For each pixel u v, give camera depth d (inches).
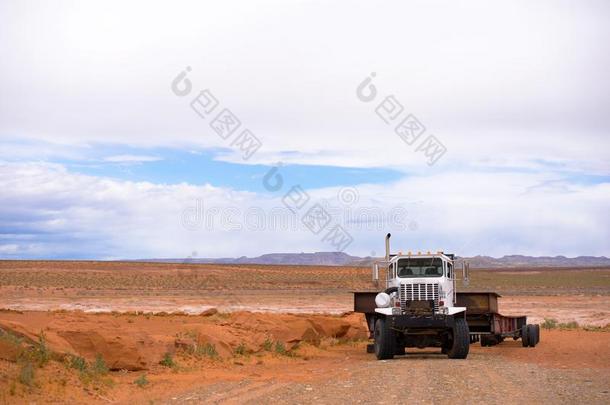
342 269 6082.7
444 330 971.9
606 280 5113.2
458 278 1059.9
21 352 607.8
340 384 647.1
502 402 540.1
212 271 5374.0
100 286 3690.9
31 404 513.7
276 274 5260.8
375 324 1000.9
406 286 1000.2
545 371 747.4
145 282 4178.2
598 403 536.1
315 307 2342.5
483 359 934.4
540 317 2015.3
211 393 591.5
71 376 602.9
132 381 646.5
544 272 7170.3
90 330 710.5
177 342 820.0
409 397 565.9
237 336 949.2
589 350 1042.7
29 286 3417.8
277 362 874.8
